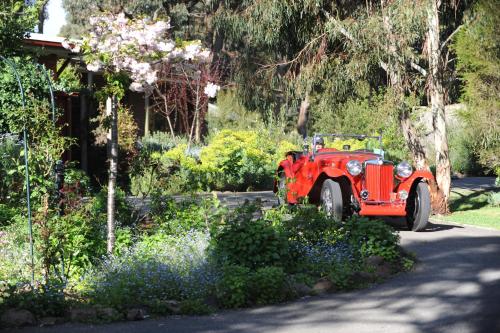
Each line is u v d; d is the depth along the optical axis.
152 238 9.69
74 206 9.35
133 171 11.76
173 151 22.52
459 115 19.19
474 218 15.43
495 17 16.30
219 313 7.30
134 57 9.02
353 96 22.64
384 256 9.34
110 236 9.22
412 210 13.21
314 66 18.02
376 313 7.02
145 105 30.48
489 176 31.52
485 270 9.07
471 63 17.58
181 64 9.66
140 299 7.51
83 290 7.77
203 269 8.25
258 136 25.34
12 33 16.64
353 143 22.05
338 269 8.61
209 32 41.44
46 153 9.41
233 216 9.79
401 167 12.74
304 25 18.34
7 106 17.02
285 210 10.67
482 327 6.35
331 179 12.91
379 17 16.34
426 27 16.27
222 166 22.77
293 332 6.38
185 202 11.33
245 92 29.91
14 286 7.16
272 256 8.62
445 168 16.61
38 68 17.78
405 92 17.36
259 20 19.22
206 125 34.22
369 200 12.72
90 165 23.52
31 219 8.81
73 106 23.34
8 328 6.66
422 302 7.42
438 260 9.87
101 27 9.02
